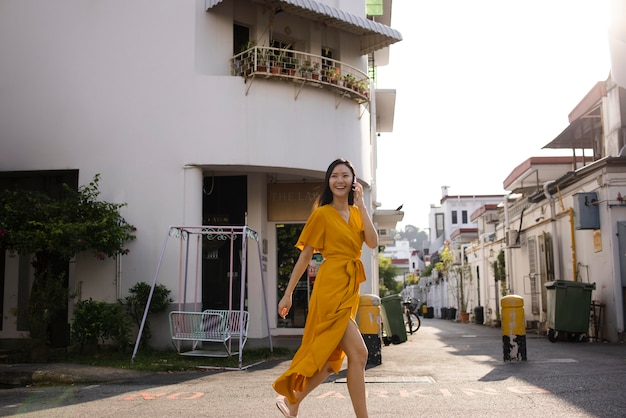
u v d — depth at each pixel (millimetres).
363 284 16688
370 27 15828
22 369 10203
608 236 15906
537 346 14773
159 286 13156
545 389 7613
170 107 13945
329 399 7156
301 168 14617
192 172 13805
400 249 132375
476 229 41781
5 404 7387
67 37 14344
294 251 17094
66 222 12344
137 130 13945
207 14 14375
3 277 15430
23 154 14180
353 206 4777
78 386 9156
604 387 7609
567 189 18734
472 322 36469
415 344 16328
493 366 10359
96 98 14125
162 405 7051
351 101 16125
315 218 4578
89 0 14359
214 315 11852
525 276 24156
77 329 12359
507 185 26422
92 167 13961
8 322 15312
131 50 14164
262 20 15406
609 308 15961
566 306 16047
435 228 67625
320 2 16125
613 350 13156
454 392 7574
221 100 13992
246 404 6996
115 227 12773
